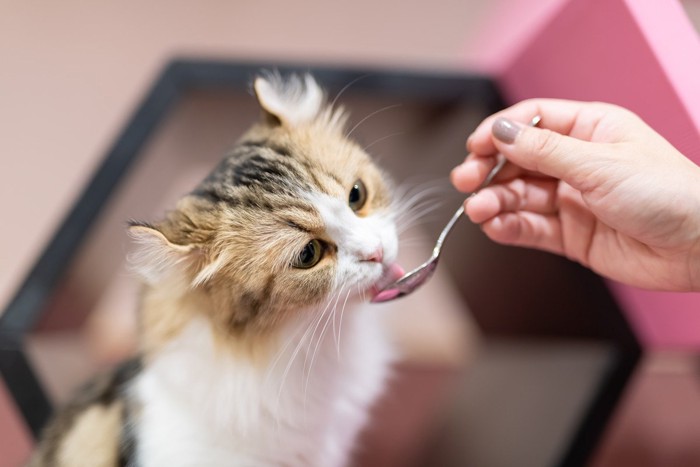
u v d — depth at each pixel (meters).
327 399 0.52
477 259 0.68
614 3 0.53
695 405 0.72
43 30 0.75
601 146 0.45
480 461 0.64
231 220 0.46
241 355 0.48
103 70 0.77
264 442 0.49
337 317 0.50
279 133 0.51
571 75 0.57
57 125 0.77
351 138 0.53
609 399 0.58
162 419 0.49
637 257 0.49
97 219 0.57
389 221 0.50
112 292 0.72
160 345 0.49
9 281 0.76
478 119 0.62
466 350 0.80
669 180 0.44
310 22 0.79
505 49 0.78
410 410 0.73
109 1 0.75
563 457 0.57
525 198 0.52
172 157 0.64
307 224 0.46
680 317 0.57
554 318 0.66
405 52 0.81
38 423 0.55
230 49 0.79
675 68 0.51
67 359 0.65
